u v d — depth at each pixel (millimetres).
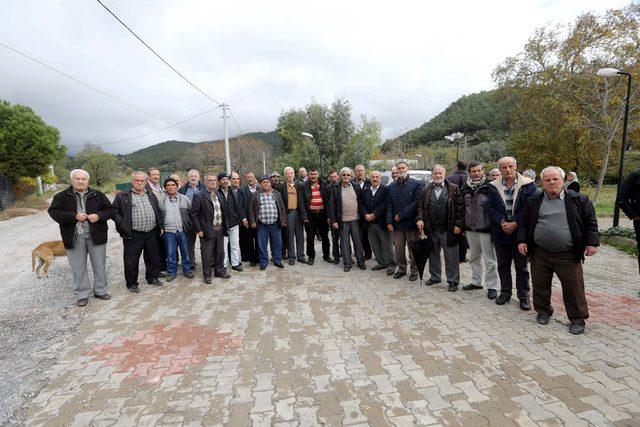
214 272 6293
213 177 5863
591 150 19406
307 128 25438
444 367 3113
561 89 17062
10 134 21562
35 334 4023
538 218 3857
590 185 23969
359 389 2838
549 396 2672
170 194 5957
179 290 5461
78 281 4879
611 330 3730
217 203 5977
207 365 3266
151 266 5695
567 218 3660
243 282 5805
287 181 6852
